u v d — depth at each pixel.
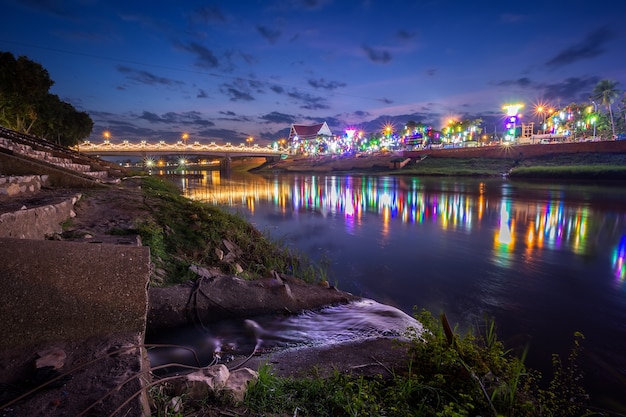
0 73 28.30
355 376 3.38
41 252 2.83
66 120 43.19
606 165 55.44
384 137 143.50
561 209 24.25
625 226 17.64
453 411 2.73
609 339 5.99
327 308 5.71
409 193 37.97
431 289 8.55
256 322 4.93
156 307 4.72
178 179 75.25
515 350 5.62
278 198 32.44
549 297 8.05
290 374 3.43
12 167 10.41
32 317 2.53
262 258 9.44
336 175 89.19
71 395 1.97
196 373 2.69
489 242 13.98
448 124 132.75
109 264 2.92
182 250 7.43
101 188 12.20
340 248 12.81
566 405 3.98
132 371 2.22
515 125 98.19
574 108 101.81
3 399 1.94
